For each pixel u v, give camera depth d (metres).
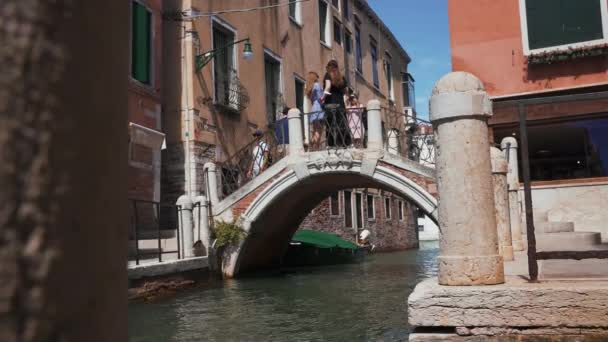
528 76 11.09
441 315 3.31
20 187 0.50
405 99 31.12
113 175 0.62
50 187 0.52
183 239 10.87
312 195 14.19
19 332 0.49
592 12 10.66
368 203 24.02
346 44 22.95
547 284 3.35
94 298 0.58
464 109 3.56
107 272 0.60
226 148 13.62
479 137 3.59
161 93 12.45
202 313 7.84
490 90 11.31
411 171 10.87
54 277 0.52
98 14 0.60
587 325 3.12
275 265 15.66
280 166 11.70
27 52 0.52
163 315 7.68
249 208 11.87
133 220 10.59
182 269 10.11
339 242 16.23
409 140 11.77
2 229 0.49
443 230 3.58
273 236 14.33
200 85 12.79
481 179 3.56
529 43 11.05
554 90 10.91
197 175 12.40
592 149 11.50
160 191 12.04
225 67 14.13
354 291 10.06
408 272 13.77
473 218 3.51
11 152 0.50
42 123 0.52
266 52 15.95
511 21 11.26
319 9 20.44
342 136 11.39
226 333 6.56
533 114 11.05
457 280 3.46
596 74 10.65
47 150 0.52
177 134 12.48
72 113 0.55
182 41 12.61
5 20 0.51
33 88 0.52
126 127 0.67
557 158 13.09
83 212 0.56
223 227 11.70
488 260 3.46
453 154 3.57
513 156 8.88
